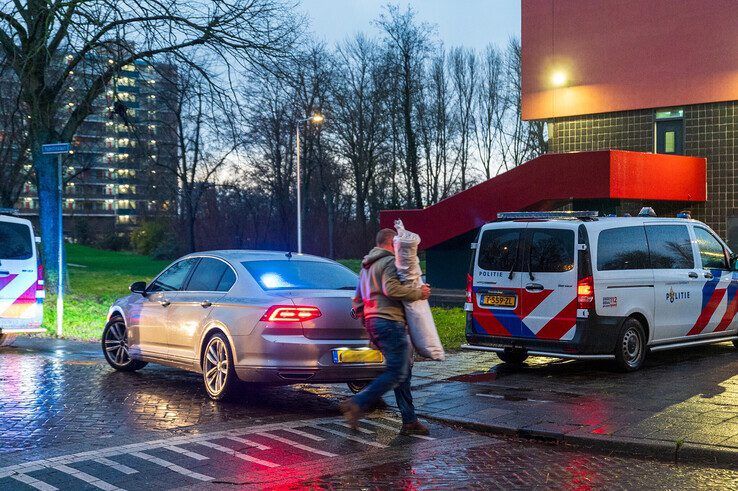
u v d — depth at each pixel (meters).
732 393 8.85
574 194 21.00
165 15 21.52
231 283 8.96
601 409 8.05
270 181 59.09
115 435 7.14
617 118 24.52
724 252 12.17
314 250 66.81
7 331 13.34
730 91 22.34
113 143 65.62
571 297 10.11
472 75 63.25
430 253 24.86
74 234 91.62
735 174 22.58
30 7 20.88
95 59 22.25
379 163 60.47
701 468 6.26
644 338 10.66
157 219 73.56
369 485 5.70
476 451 6.75
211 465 6.18
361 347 8.33
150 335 10.02
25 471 5.97
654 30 23.53
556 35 25.34
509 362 11.33
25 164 36.91
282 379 8.20
